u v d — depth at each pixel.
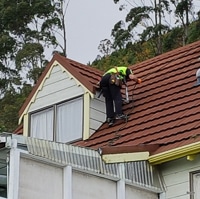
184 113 13.84
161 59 17.75
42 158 11.02
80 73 16.19
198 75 14.92
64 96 16.36
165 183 12.87
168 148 12.57
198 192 12.34
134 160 12.45
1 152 10.66
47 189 11.01
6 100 49.44
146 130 13.97
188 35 49.75
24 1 55.56
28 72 51.09
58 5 55.81
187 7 52.56
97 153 12.05
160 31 52.50
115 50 55.34
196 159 12.49
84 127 15.61
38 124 16.73
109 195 12.10
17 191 10.38
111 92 15.38
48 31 55.00
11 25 55.28
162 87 15.75
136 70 17.86
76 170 11.61
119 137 14.37
